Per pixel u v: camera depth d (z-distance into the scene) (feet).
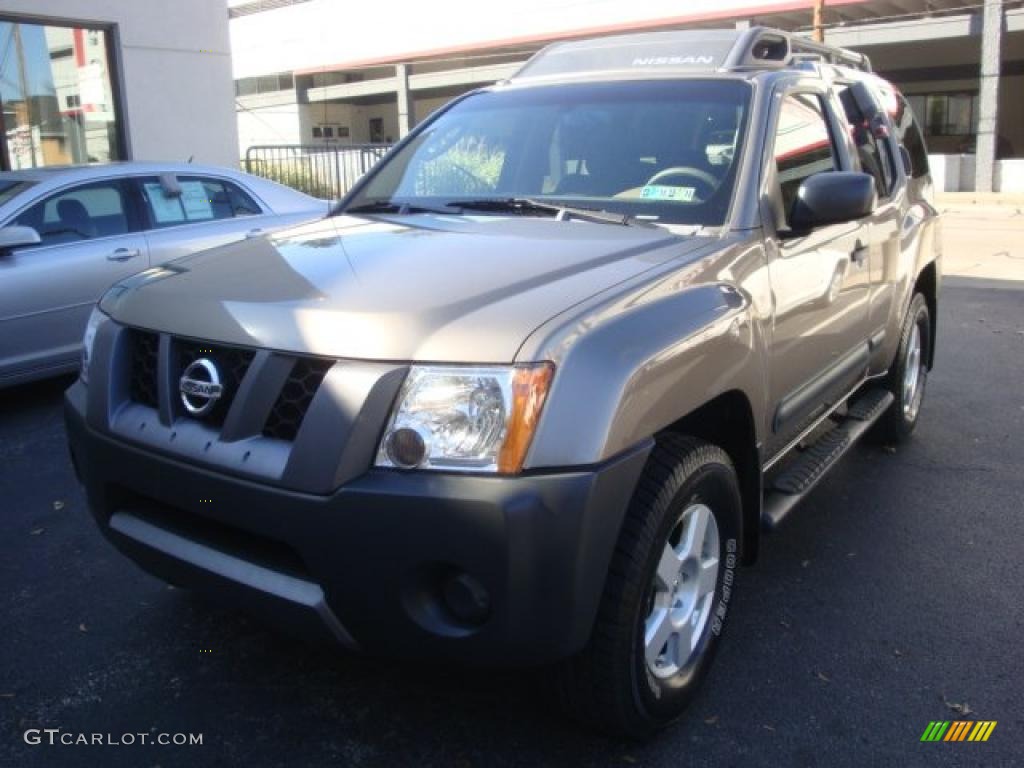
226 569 8.40
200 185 23.85
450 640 7.68
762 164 11.07
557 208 11.37
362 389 7.57
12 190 21.09
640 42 13.71
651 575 8.41
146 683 10.16
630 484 7.86
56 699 9.86
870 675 10.45
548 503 7.35
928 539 13.93
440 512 7.35
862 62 17.78
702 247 9.96
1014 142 105.19
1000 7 80.64
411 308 8.02
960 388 22.03
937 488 15.88
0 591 12.18
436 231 10.75
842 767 8.96
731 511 9.83
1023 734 9.46
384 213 12.44
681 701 9.34
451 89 142.72
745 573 12.83
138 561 9.36
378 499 7.43
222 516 8.16
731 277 9.76
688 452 8.80
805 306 11.42
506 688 10.09
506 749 9.13
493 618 7.51
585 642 7.87
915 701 9.98
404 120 132.77
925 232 17.38
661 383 8.20
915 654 10.88
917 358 18.11
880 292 14.79
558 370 7.54
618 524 7.80
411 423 7.47
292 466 7.71
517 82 14.03
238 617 11.50
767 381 10.41
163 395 8.71
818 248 11.91
